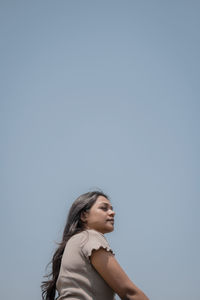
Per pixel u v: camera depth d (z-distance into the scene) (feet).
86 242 11.84
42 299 12.96
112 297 11.76
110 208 13.24
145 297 11.34
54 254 12.84
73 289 11.48
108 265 11.50
